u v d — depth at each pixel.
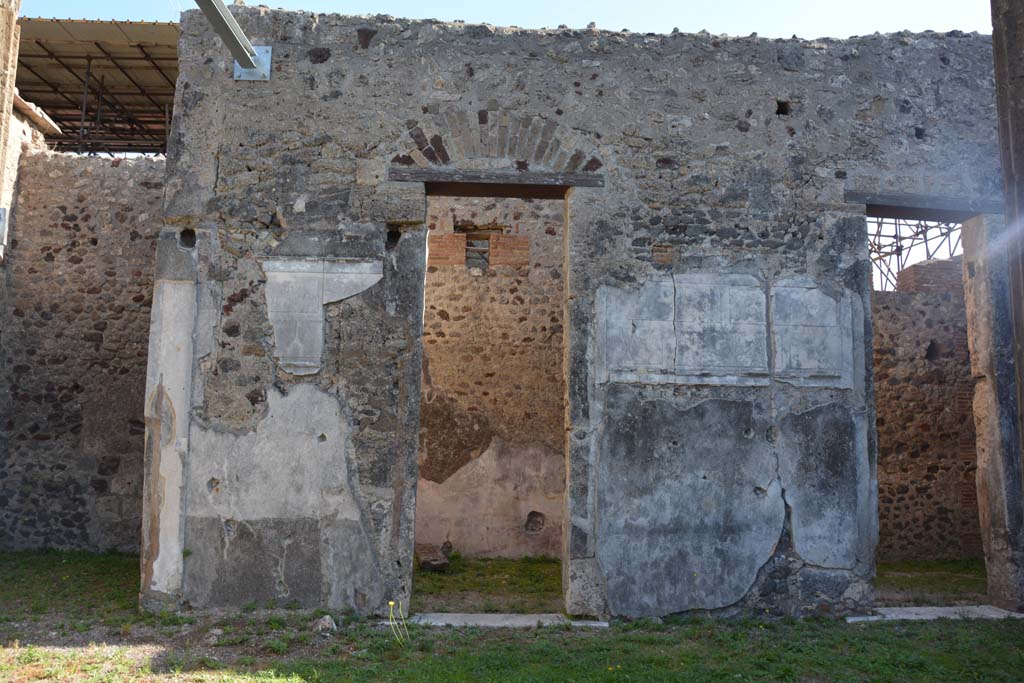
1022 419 3.37
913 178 6.31
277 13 6.07
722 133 6.20
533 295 9.38
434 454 9.09
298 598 5.54
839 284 6.12
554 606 6.13
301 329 5.76
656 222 6.04
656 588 5.68
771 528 5.82
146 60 11.42
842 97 6.34
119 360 8.31
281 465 5.63
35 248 8.42
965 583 7.57
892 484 9.23
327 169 5.93
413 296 5.83
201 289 5.77
